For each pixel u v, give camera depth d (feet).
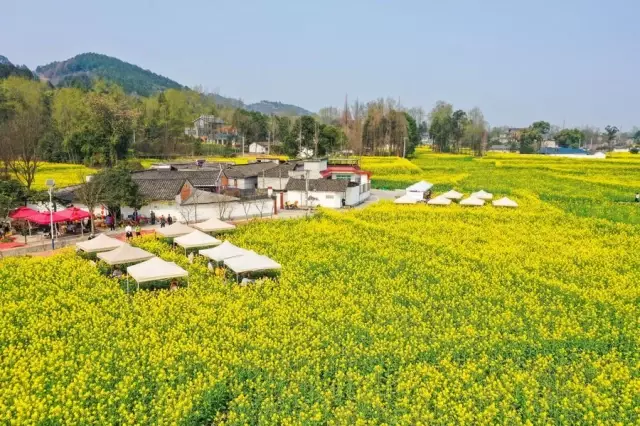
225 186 239.50
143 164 350.23
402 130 538.47
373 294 111.96
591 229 180.04
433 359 83.56
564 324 96.27
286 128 606.14
